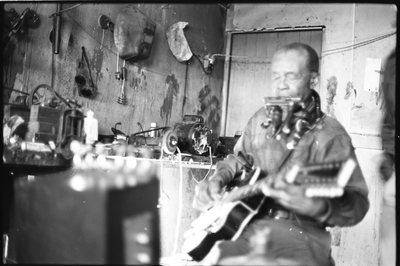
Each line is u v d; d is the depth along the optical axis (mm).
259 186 1820
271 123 2090
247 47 5121
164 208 3799
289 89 2041
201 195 2072
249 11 5090
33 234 2541
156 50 4047
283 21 4902
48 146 2322
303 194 1648
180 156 3107
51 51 3020
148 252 3428
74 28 3188
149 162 3336
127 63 3666
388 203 3545
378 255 4004
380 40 4324
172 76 4270
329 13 4625
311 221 1999
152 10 3994
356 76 4410
